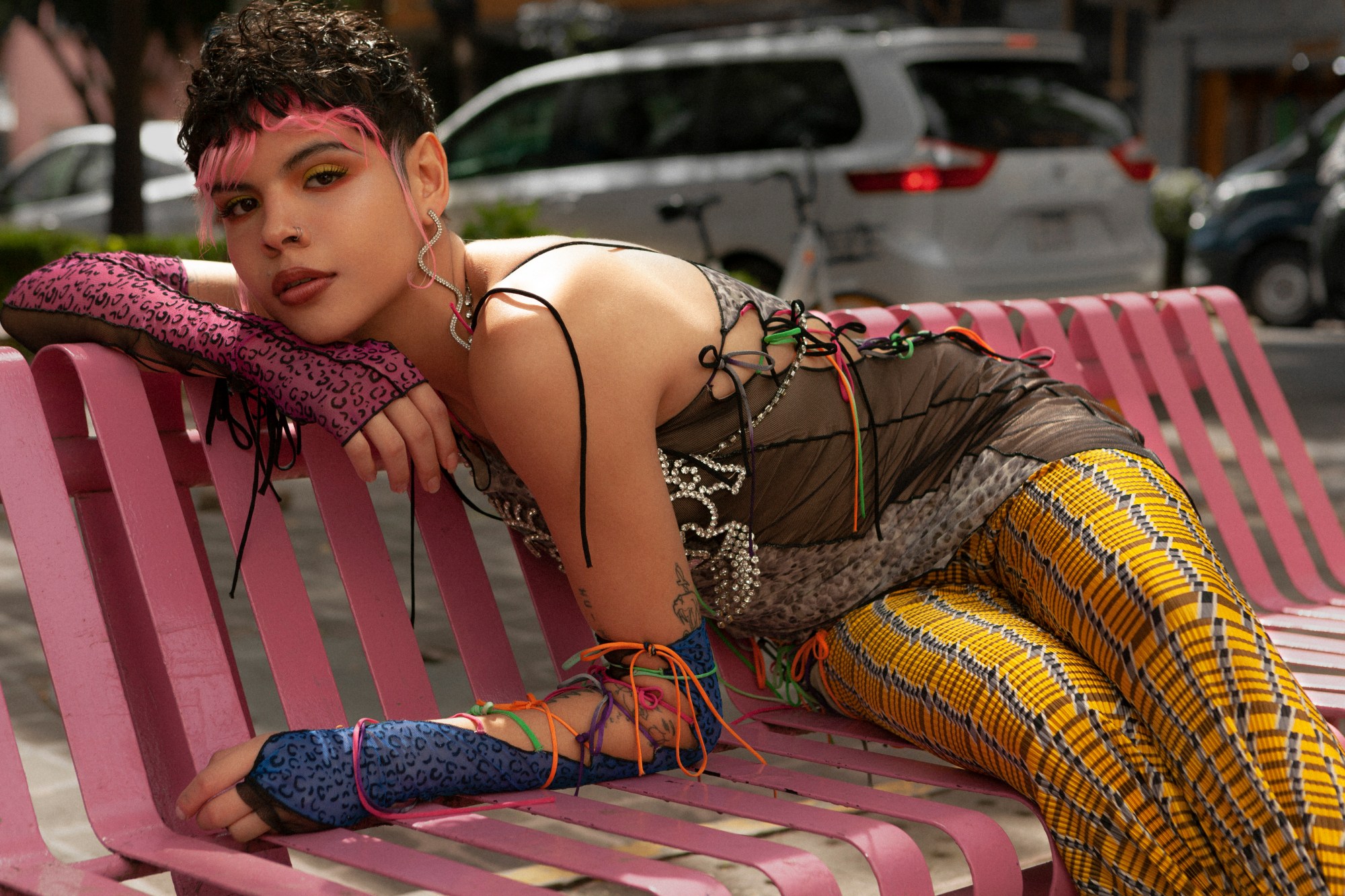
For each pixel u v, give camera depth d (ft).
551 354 5.66
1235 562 9.66
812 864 4.99
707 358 6.19
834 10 65.77
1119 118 26.40
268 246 5.63
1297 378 31.58
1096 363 9.81
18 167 46.73
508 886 4.84
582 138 28.60
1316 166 42.37
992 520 6.70
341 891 4.81
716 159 26.76
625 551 5.86
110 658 5.86
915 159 24.20
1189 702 5.57
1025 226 24.84
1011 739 5.87
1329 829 5.18
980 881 5.32
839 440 6.68
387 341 6.18
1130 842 5.63
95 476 6.44
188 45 57.88
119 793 5.67
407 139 5.88
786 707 7.50
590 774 5.99
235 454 6.54
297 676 6.36
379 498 19.86
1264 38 70.90
